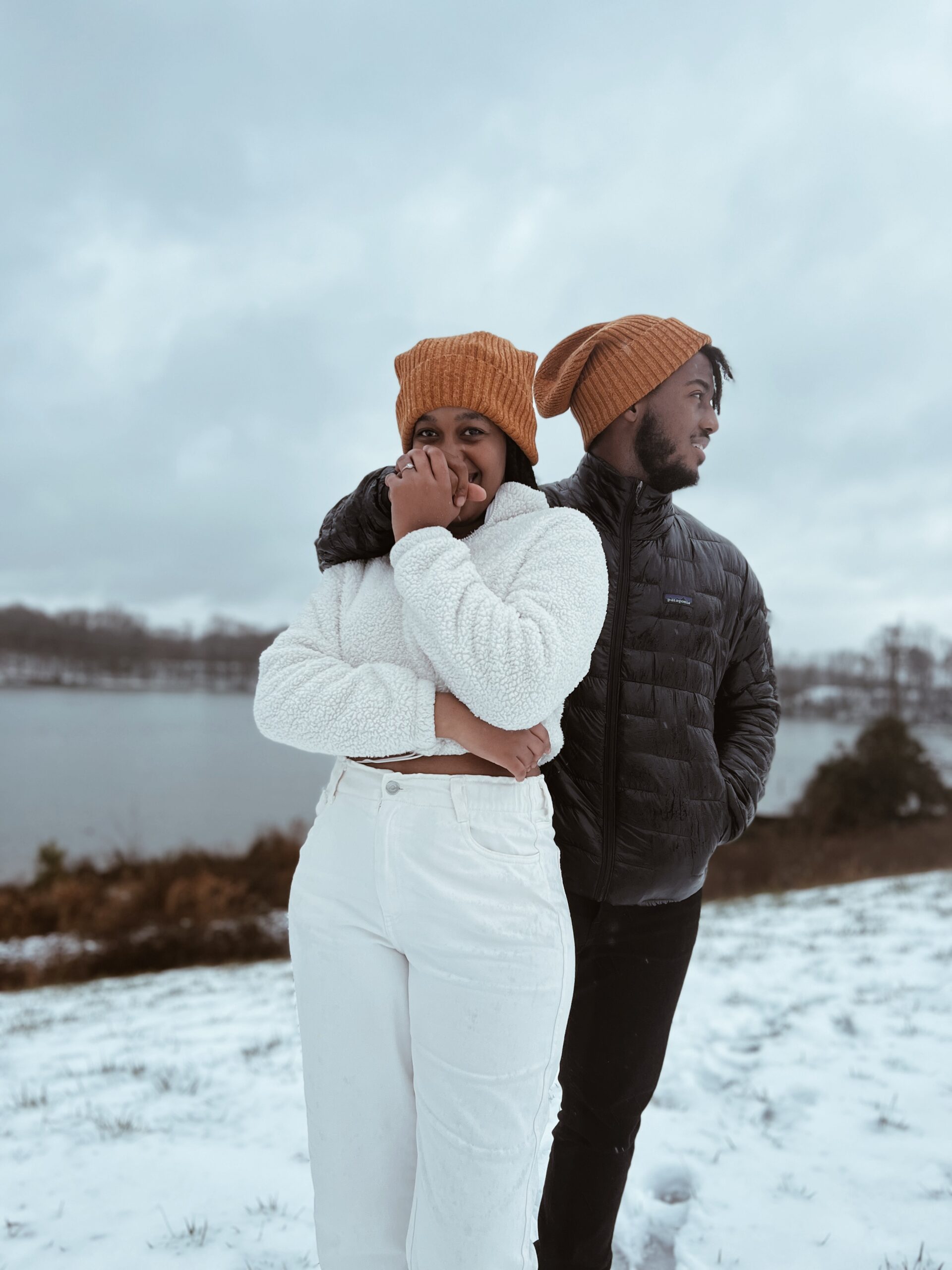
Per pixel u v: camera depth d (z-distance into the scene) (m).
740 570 1.82
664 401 1.65
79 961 18.39
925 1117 2.73
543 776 1.61
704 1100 3.02
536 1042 1.18
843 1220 2.15
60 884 24.73
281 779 76.62
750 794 1.78
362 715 1.19
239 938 19.62
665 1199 2.36
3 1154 2.78
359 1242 1.25
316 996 1.25
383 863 1.19
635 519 1.68
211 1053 4.34
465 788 1.20
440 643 1.16
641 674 1.64
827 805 28.56
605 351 1.70
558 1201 1.62
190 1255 2.05
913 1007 4.04
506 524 1.35
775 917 8.12
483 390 1.32
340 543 1.44
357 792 1.26
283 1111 3.14
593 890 1.62
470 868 1.17
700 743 1.68
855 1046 3.52
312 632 1.39
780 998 4.43
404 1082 1.26
